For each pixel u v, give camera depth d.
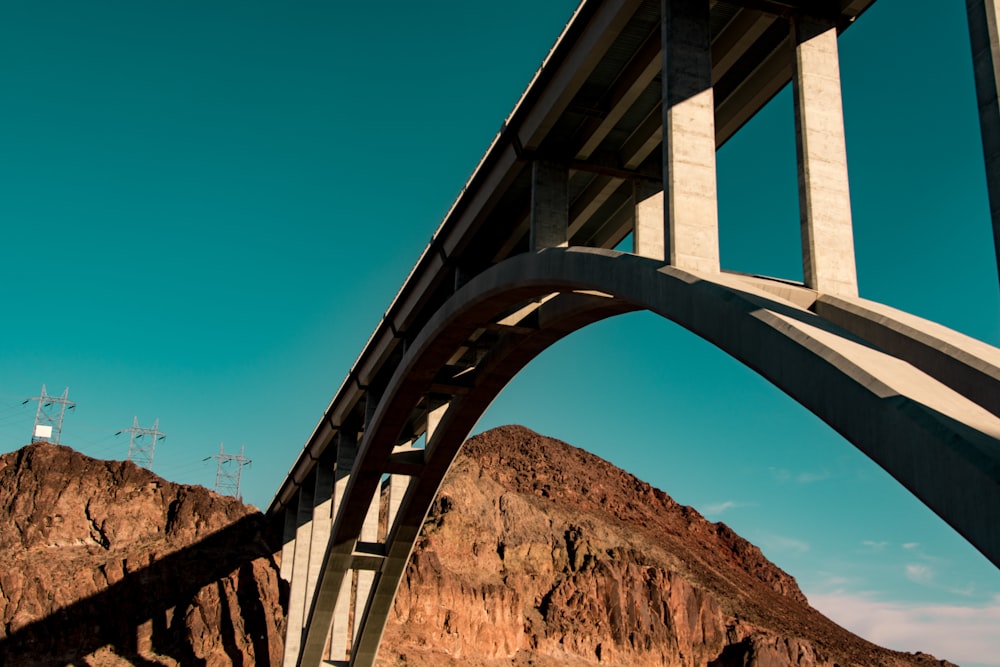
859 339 12.70
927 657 133.38
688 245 16.19
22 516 77.25
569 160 24.53
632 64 21.64
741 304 13.70
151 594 73.25
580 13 20.50
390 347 38.47
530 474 153.25
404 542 43.72
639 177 24.86
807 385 12.07
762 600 129.62
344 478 47.44
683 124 16.59
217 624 71.12
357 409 46.09
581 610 96.75
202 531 79.25
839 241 15.63
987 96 10.73
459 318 27.83
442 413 39.53
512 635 89.62
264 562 76.62
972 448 9.45
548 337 28.75
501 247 30.38
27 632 67.81
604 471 167.25
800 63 16.61
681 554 133.62
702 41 17.03
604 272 18.39
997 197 10.52
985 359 11.63
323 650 48.94
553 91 22.44
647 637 97.94
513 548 101.12
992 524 9.07
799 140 16.27
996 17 10.74
